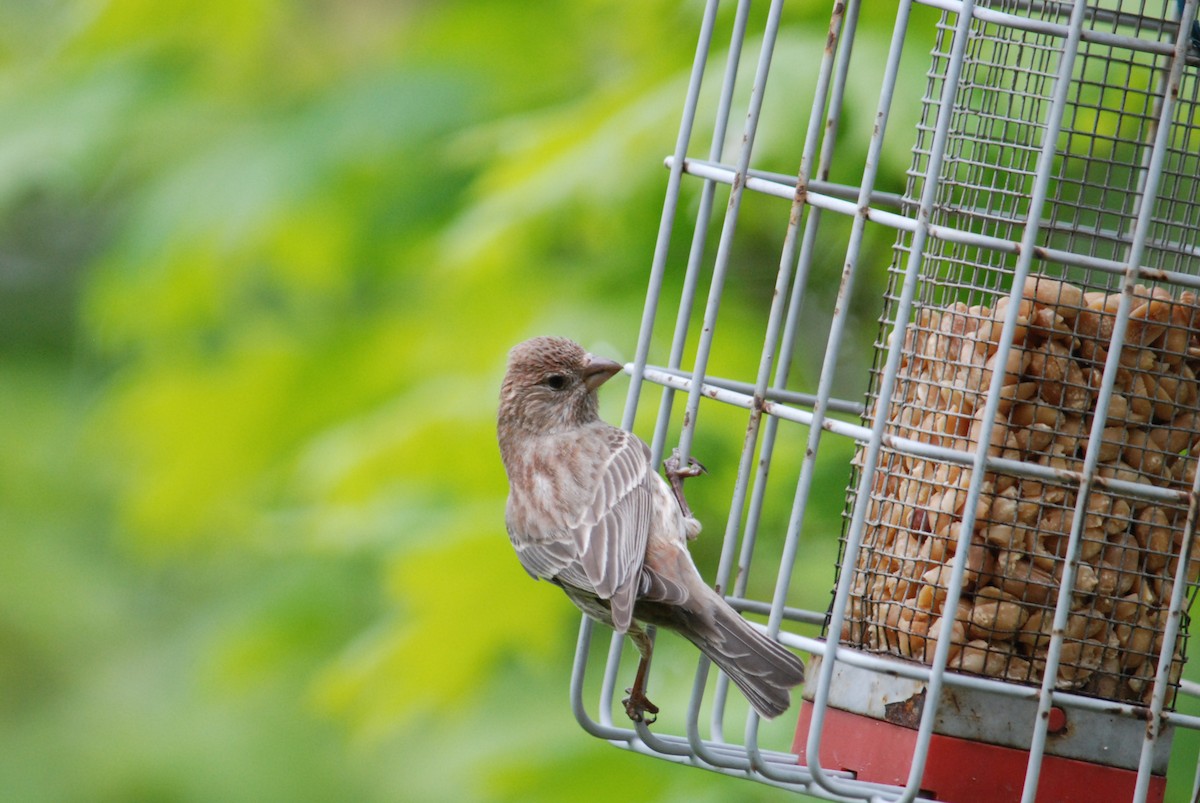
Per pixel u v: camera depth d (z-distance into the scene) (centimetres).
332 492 1246
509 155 1229
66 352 1889
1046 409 852
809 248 921
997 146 944
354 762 1573
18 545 1781
